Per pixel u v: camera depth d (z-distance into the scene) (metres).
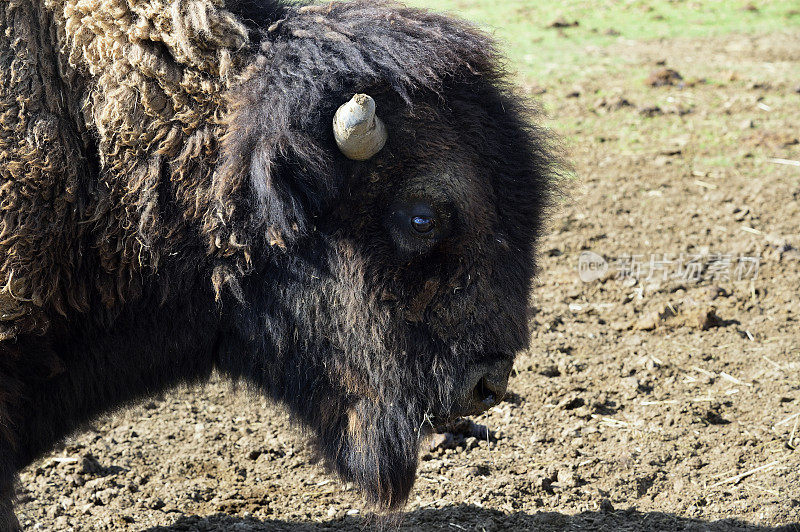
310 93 9.41
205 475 13.77
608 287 19.31
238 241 9.83
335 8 10.25
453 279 9.77
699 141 25.91
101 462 14.02
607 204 22.62
